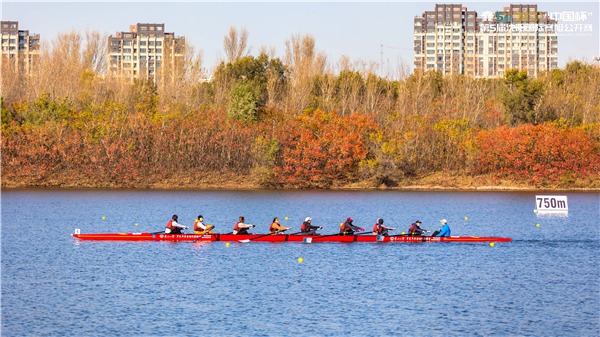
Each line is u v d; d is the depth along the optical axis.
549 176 100.25
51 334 22.12
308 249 38.69
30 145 97.75
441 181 103.62
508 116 115.62
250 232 49.03
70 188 96.56
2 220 55.19
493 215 63.91
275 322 23.56
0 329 22.59
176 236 41.69
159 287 28.64
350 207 71.88
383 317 24.27
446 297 27.20
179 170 103.38
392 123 108.50
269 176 100.88
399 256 36.59
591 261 35.66
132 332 22.38
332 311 25.00
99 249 38.34
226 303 26.05
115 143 99.38
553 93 122.69
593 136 103.69
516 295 27.61
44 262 34.22
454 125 106.81
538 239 44.53
